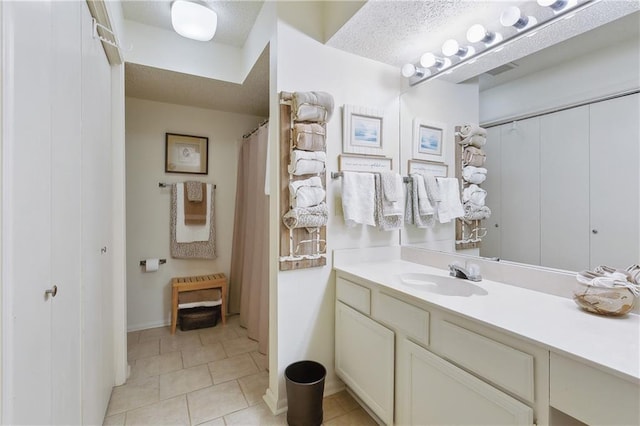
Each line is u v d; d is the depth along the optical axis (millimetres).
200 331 2781
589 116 1128
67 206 1018
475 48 1561
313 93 1633
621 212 1043
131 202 2775
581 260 1152
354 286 1680
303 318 1777
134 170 2781
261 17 1966
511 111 1408
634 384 675
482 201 1548
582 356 748
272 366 1762
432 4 1466
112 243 1870
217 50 2396
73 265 1078
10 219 640
